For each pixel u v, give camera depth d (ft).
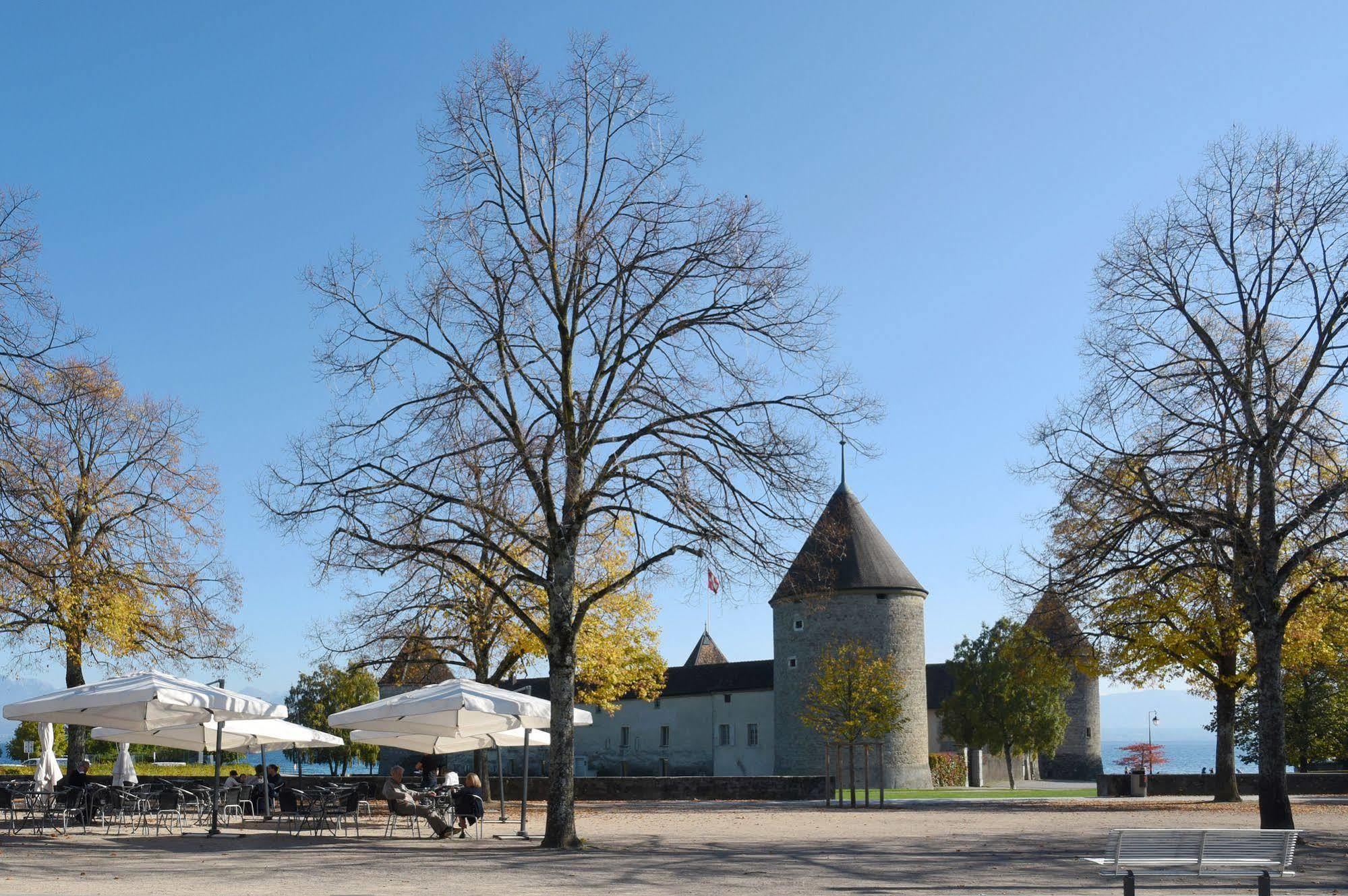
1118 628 108.88
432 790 81.51
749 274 70.13
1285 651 106.11
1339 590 85.97
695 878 52.90
